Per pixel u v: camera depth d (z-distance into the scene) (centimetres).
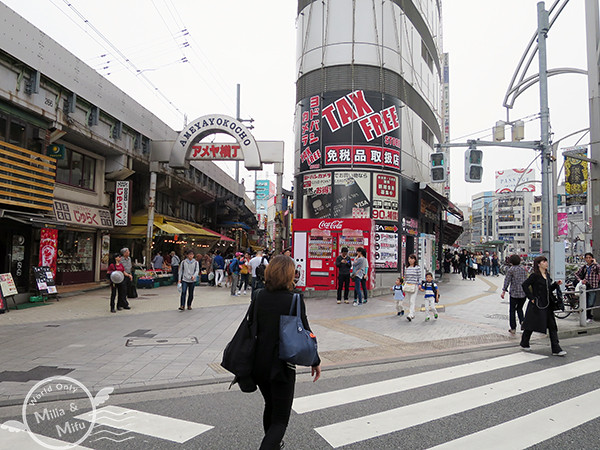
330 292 1501
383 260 1941
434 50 2711
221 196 3322
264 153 2088
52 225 1269
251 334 309
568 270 2364
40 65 1230
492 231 12456
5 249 1233
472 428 405
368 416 434
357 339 816
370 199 1930
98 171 1769
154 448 357
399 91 2086
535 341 831
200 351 704
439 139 2919
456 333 880
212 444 366
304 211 2017
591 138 1120
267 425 326
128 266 1273
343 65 2005
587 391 520
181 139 1948
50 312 1100
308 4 2134
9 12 1109
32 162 1236
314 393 511
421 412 446
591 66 1114
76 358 648
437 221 2764
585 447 366
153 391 515
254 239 5134
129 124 1784
